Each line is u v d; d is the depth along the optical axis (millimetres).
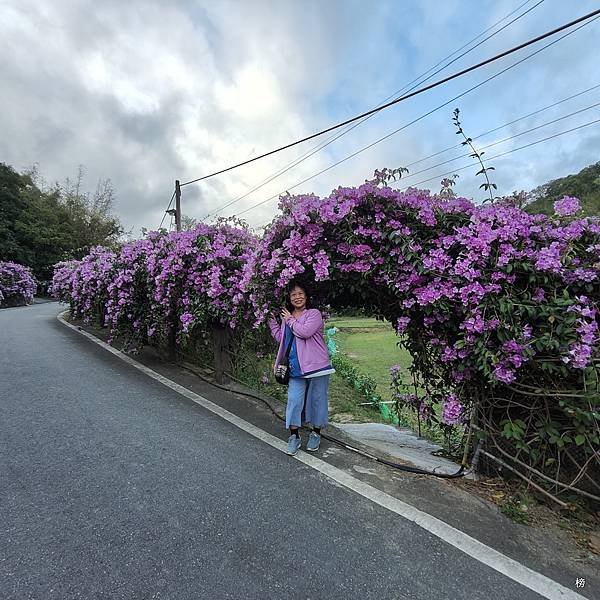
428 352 3125
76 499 2521
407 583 1900
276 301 3557
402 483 2820
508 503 2564
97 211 41375
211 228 5387
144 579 1874
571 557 2119
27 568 1919
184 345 6281
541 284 2504
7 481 2717
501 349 2475
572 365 2270
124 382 5234
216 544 2133
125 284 6719
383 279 2992
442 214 2900
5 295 21969
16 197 34281
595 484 2443
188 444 3375
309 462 3117
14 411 4035
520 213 2668
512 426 2627
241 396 4719
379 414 6020
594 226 2533
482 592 1860
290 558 2045
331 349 10258
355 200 3047
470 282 2584
